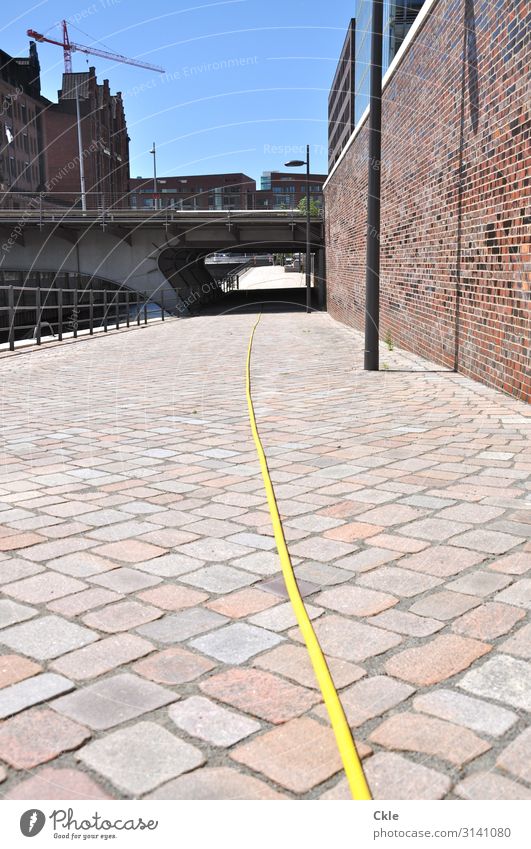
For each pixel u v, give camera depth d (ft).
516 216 20.71
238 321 76.38
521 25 19.67
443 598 8.41
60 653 7.38
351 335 51.93
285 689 6.65
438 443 16.20
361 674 6.86
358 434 17.56
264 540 10.51
